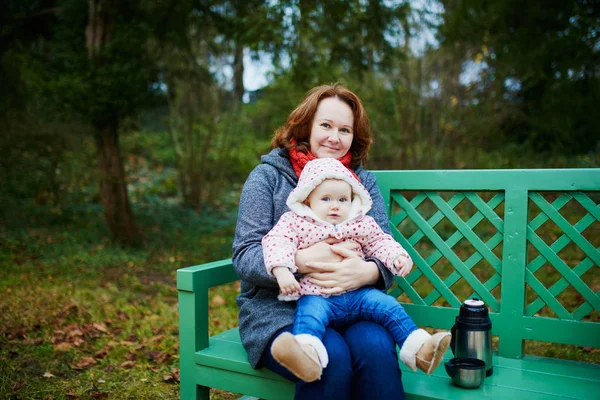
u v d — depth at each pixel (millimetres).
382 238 2068
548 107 7078
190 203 9320
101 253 6125
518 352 2160
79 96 5793
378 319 1864
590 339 2045
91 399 2682
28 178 6902
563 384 1842
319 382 1673
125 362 3188
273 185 2139
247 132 12305
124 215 6676
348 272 1898
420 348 1720
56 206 7570
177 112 9711
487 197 7379
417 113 8266
